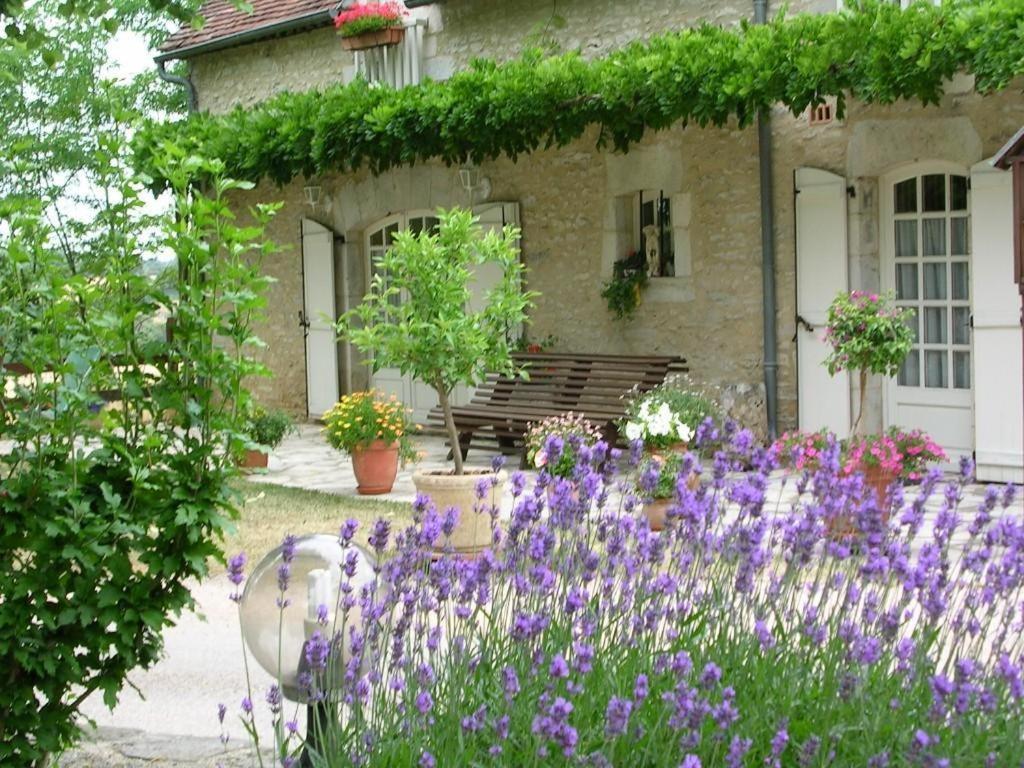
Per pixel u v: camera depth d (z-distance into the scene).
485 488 4.08
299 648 3.58
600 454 4.10
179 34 15.73
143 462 3.80
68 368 3.69
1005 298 9.34
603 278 11.97
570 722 3.08
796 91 9.28
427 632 3.50
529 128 11.09
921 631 3.85
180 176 3.89
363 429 9.90
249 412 3.96
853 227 10.34
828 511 3.73
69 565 3.77
